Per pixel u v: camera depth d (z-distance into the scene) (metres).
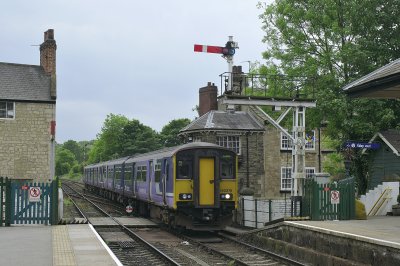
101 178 43.59
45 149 30.64
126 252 14.83
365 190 25.69
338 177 26.03
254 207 20.12
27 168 30.27
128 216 26.34
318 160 34.62
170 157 19.33
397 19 23.75
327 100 22.66
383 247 10.89
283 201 19.20
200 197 18.72
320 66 24.23
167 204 19.66
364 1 23.36
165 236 18.92
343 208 17.16
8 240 13.41
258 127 32.12
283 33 25.33
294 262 13.00
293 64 25.27
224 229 19.69
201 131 31.33
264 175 33.06
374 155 25.31
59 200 19.98
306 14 24.16
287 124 25.25
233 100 19.47
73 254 11.17
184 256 14.32
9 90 30.69
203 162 18.94
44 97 31.00
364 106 23.12
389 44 24.23
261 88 26.77
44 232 15.20
